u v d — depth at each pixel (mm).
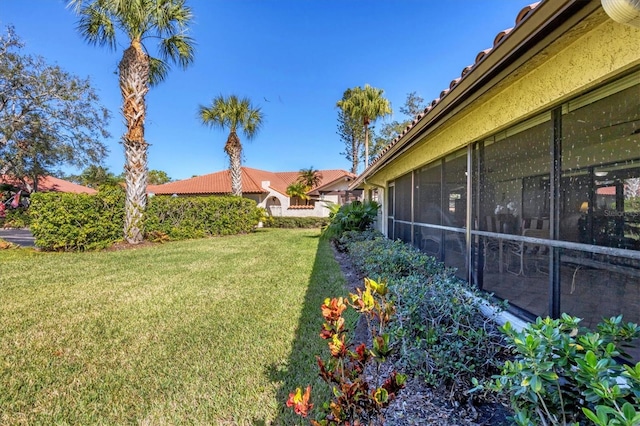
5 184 20953
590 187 2244
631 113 1959
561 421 1621
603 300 2178
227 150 18547
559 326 1725
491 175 3488
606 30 1919
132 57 10961
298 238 15039
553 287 2562
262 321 4359
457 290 3109
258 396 2699
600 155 2164
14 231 18391
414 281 3334
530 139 2848
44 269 7742
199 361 3295
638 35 1734
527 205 2895
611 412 1158
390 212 9195
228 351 3502
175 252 10461
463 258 4141
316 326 4148
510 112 2945
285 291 5801
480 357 2455
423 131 4117
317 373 3016
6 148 18219
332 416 1736
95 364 3248
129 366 3205
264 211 20891
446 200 4742
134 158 11555
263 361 3285
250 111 18422
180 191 25375
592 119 2211
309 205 26812
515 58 2172
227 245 12352
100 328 4160
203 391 2781
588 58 2061
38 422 2400
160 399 2672
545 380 1498
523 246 2965
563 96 2299
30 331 4070
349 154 29625
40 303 5199
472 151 3893
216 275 7121
